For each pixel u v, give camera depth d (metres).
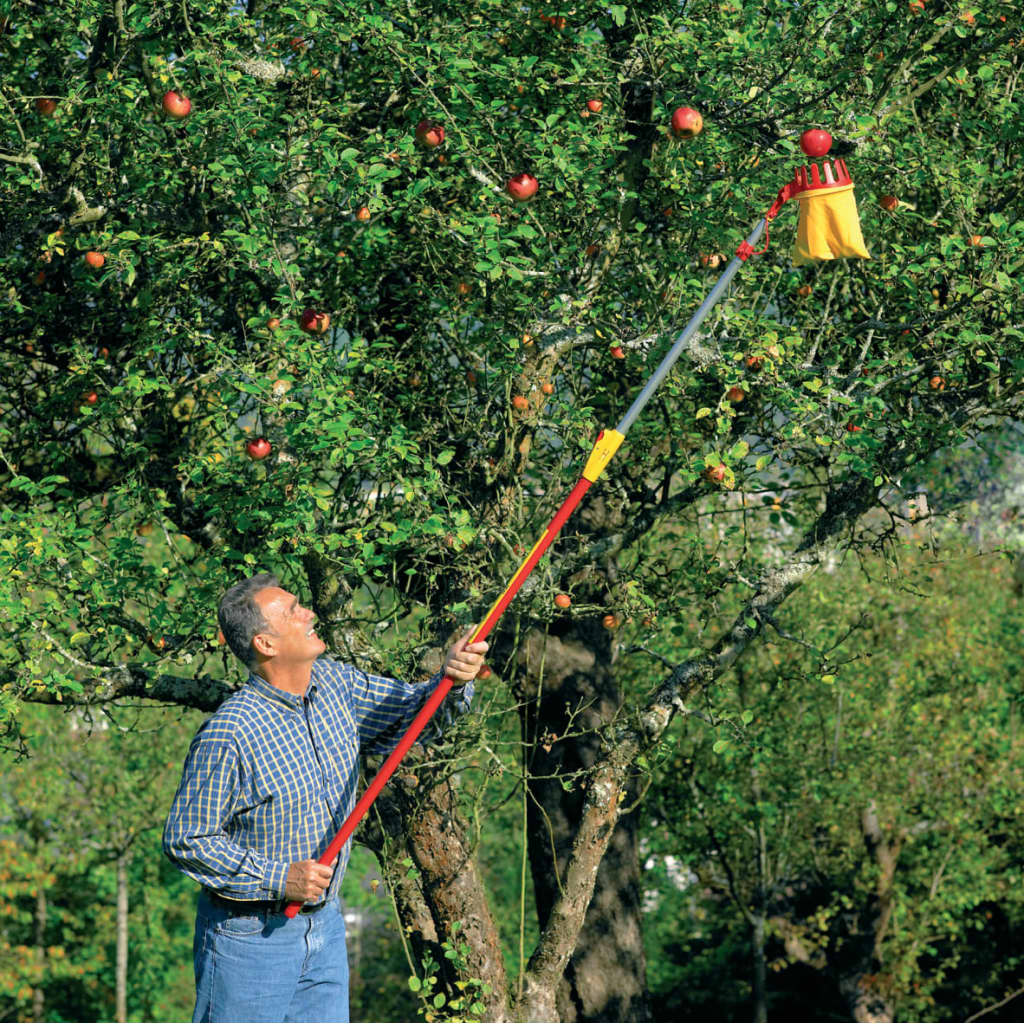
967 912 31.81
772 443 10.24
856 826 27.48
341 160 9.05
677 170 9.94
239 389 8.93
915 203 11.70
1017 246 9.16
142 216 10.26
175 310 10.95
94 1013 34.81
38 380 12.21
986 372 10.65
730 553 17.03
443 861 10.13
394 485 9.87
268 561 9.49
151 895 33.25
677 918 32.78
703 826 25.31
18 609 8.91
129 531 10.78
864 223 10.89
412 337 11.09
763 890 25.77
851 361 11.74
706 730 23.25
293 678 5.98
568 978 14.60
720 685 11.14
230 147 9.45
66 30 10.35
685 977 32.53
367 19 8.91
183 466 9.71
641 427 11.54
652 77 9.68
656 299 10.59
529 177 9.19
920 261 10.48
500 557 9.91
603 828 10.45
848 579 23.69
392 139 9.80
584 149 9.23
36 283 11.34
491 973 10.21
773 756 23.52
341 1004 6.21
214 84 9.50
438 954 10.63
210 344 9.38
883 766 25.09
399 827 10.47
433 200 10.62
